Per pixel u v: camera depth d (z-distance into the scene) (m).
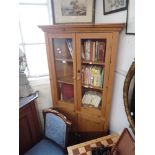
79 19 1.86
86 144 1.45
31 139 1.84
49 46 1.63
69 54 1.67
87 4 1.77
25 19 1.88
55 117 1.69
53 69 1.74
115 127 1.69
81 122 1.85
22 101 1.69
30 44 1.99
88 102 1.77
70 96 1.88
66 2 1.80
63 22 1.89
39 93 2.05
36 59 2.07
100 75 1.55
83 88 1.74
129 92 1.18
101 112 1.66
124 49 1.32
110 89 1.48
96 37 1.35
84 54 1.56
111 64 1.38
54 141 1.74
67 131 1.59
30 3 1.85
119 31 1.25
